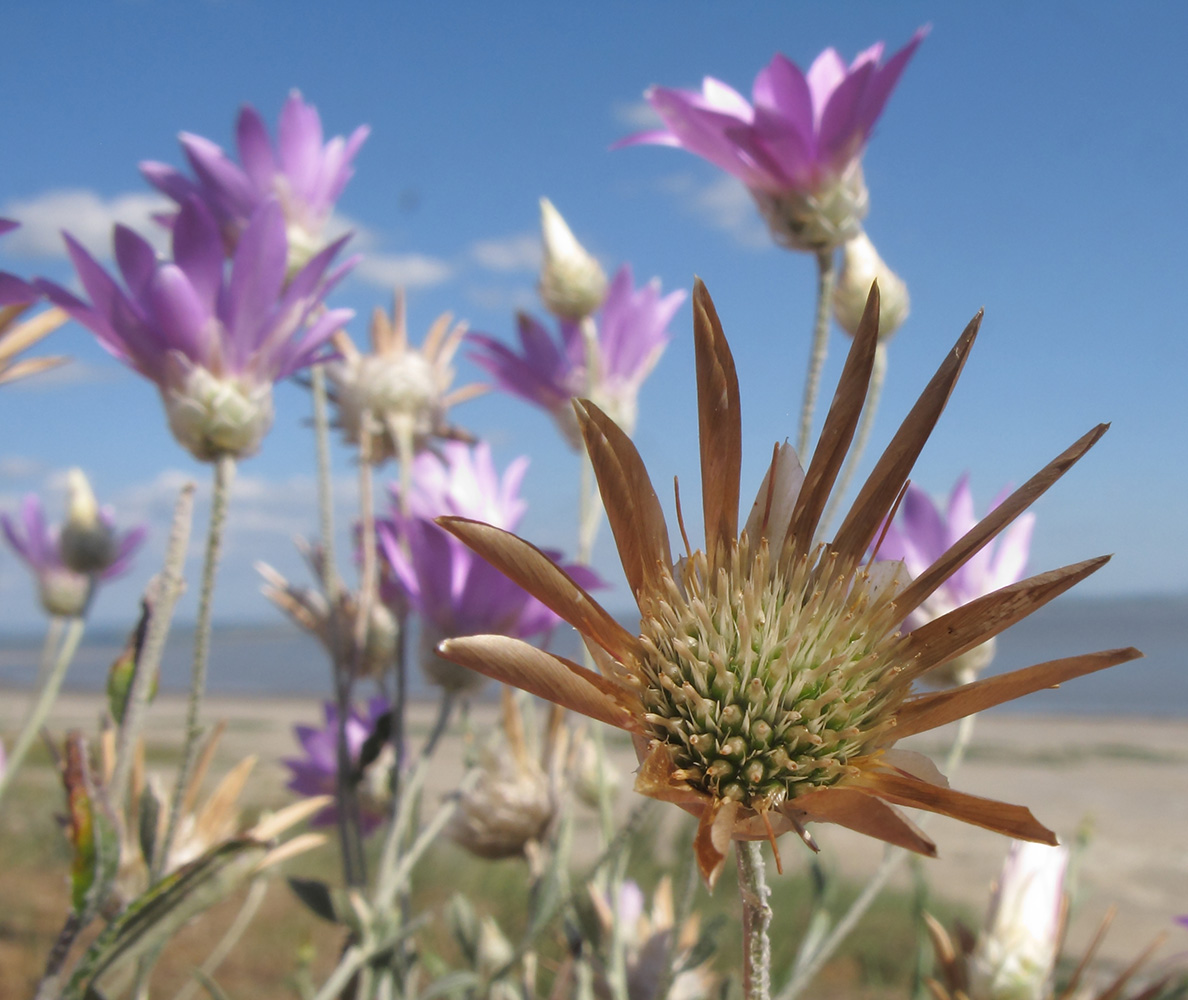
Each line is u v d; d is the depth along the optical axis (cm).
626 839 11
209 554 10
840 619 8
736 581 8
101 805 9
